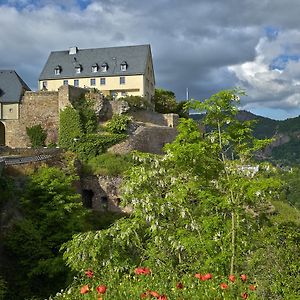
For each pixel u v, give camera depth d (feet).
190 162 50.88
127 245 50.29
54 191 92.27
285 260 47.80
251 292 33.50
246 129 51.06
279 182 48.21
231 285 32.63
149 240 52.70
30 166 107.55
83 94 174.91
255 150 51.47
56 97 178.70
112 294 29.27
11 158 120.37
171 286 31.86
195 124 52.39
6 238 81.10
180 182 53.78
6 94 196.65
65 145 168.25
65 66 257.34
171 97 262.47
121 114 177.17
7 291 71.31
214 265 45.42
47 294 76.43
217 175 51.85
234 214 49.32
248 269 47.44
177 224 53.11
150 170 54.54
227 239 48.47
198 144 49.75
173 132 185.26
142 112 192.03
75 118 168.25
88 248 48.03
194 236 50.37
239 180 49.60
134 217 53.83
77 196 94.17
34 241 80.69
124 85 248.93
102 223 121.80
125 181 59.77
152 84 267.59
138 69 248.11
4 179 93.25
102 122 174.29
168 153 53.21
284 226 55.52
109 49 260.21
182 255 52.21
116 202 143.02
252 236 51.44
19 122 182.60
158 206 51.75
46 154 145.38
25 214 90.02
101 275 42.22
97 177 145.38
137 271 33.09
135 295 29.14
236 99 50.52
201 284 32.42
